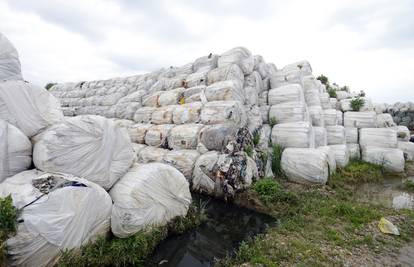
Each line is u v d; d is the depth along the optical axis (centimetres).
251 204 473
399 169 690
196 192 527
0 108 316
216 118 580
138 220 309
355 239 338
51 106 370
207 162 514
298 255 304
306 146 604
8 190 259
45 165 291
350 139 806
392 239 341
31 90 348
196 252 343
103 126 326
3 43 358
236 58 721
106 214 299
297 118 655
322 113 755
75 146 303
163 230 346
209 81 734
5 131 293
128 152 364
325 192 520
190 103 672
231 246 355
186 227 378
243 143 568
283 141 643
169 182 365
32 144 336
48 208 244
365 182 621
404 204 484
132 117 866
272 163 618
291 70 779
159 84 877
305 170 558
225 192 484
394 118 1416
